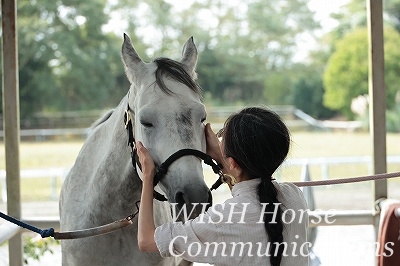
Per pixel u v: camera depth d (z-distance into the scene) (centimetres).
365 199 945
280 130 185
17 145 332
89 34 2962
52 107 2830
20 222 236
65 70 2877
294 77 3238
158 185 221
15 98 331
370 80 344
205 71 3294
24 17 2833
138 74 226
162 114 208
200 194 200
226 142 187
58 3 2886
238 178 191
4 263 551
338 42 2930
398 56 2467
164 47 3406
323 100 3014
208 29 3431
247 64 3294
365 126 2330
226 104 3219
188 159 204
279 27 3394
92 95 2927
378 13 339
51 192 1106
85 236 232
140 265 248
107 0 3334
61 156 1666
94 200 249
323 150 1697
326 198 968
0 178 1071
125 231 245
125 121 234
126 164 237
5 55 329
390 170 1283
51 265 524
